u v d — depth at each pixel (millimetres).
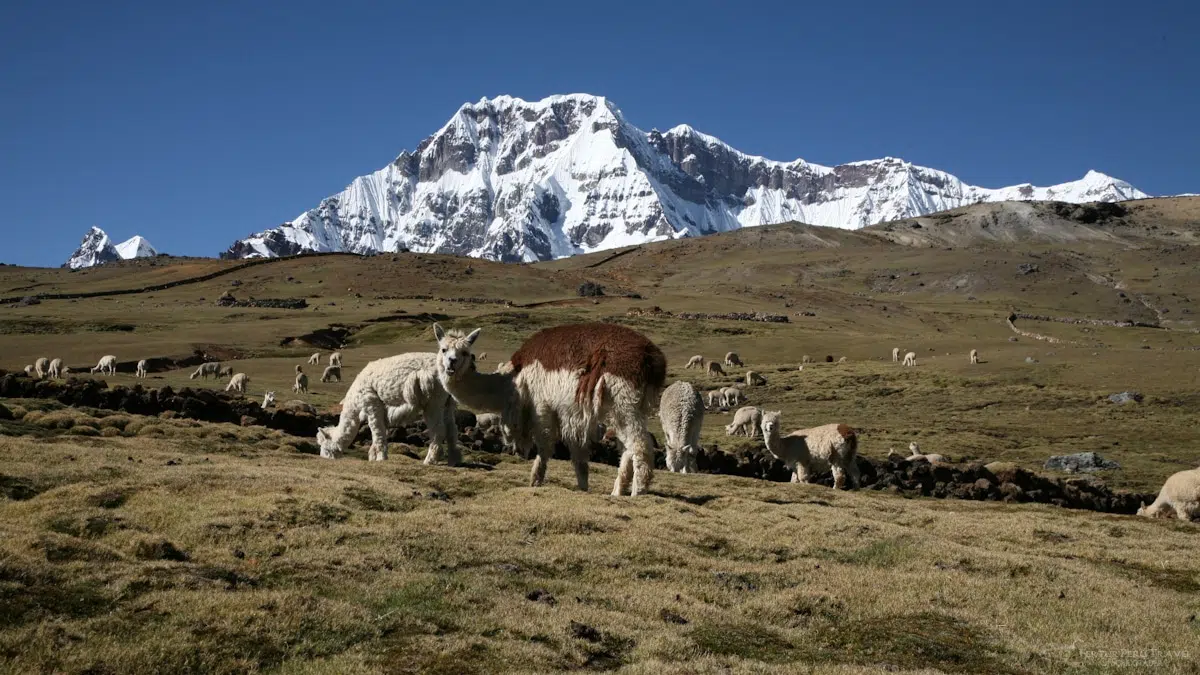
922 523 16719
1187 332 131250
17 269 191875
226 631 7969
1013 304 178000
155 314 106375
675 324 111938
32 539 9547
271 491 13477
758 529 14258
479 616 8992
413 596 9430
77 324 92312
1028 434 47406
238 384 45812
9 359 63281
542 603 9664
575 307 134375
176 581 9039
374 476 15984
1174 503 20891
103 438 19031
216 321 101312
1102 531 17344
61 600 8242
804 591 10977
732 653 8891
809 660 8859
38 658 7094
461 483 16188
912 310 157375
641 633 9062
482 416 28234
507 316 113062
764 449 31500
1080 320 154875
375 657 7816
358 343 95250
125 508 12336
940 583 11586
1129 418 51594
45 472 13961
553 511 13352
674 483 19812
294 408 28562
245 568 10039
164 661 7336
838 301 161875
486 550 11352
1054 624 10398
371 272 167000
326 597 9195
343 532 11500
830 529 14469
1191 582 13141
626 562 11609
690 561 11922
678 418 24422
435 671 7648
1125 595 11781
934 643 9523
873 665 8820
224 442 20438
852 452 24422
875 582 11578
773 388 64250
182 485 13523
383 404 19344
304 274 165625
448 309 123938
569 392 15547
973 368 68438
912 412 54531
